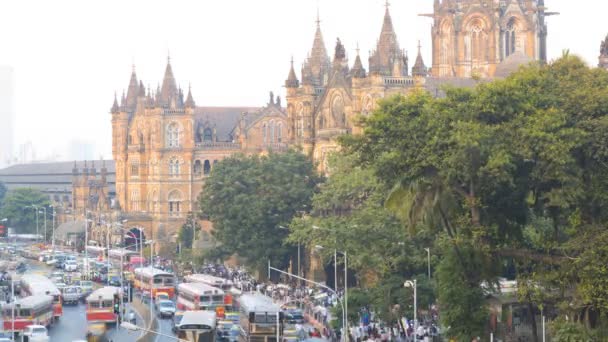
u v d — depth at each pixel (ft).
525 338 638.94
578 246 526.16
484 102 566.36
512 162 550.77
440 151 562.66
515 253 562.25
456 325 576.61
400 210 588.50
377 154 598.75
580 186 544.62
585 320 532.32
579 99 564.30
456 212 575.79
